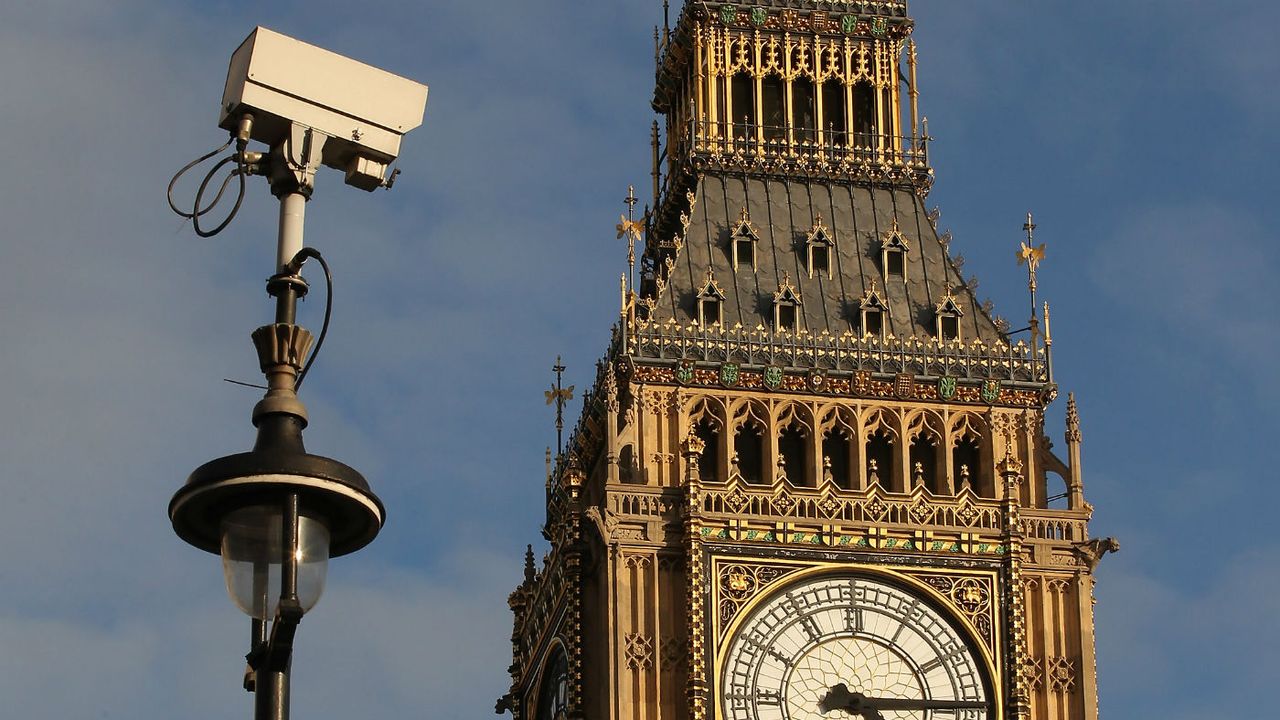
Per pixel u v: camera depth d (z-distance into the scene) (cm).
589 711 10844
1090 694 10981
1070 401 11444
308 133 5394
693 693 10600
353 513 5066
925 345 11588
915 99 12425
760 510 10962
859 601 10906
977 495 11438
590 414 11625
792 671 10762
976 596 10988
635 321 11406
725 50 12400
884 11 12569
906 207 12162
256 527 4994
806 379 11419
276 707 4853
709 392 11344
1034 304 11762
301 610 4816
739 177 12181
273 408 5122
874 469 11206
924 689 10838
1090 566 11169
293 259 5247
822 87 12419
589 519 11006
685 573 10838
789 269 11844
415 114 5538
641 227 11638
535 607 11894
